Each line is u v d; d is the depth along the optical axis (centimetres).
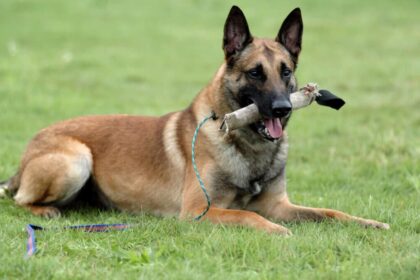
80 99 1964
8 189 1037
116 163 977
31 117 1733
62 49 2798
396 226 845
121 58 2698
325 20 3609
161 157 954
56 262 671
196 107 938
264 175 921
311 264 687
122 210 987
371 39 3136
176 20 3619
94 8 3806
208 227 807
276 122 870
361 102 2006
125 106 1916
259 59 884
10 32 3061
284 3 4109
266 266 663
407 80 2300
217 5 4047
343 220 857
